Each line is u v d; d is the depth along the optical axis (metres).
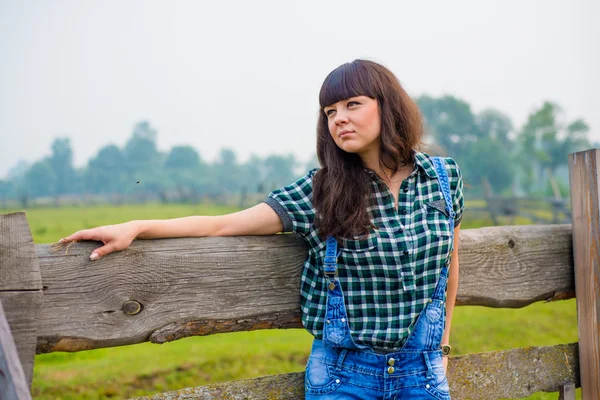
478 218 21.34
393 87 1.86
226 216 1.92
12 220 1.61
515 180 98.06
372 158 1.91
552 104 95.75
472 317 7.35
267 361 5.25
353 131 1.79
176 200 50.75
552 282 2.59
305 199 1.90
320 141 1.93
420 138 1.93
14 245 1.59
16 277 1.59
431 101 105.44
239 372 4.89
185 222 1.85
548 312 7.62
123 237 1.71
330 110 1.84
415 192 1.91
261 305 1.98
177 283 1.84
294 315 2.04
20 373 1.33
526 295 2.51
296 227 1.90
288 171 138.00
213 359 5.29
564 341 5.89
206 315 1.89
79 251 1.71
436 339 1.86
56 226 18.73
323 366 1.86
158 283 1.81
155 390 4.47
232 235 1.95
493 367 2.36
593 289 2.50
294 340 6.30
